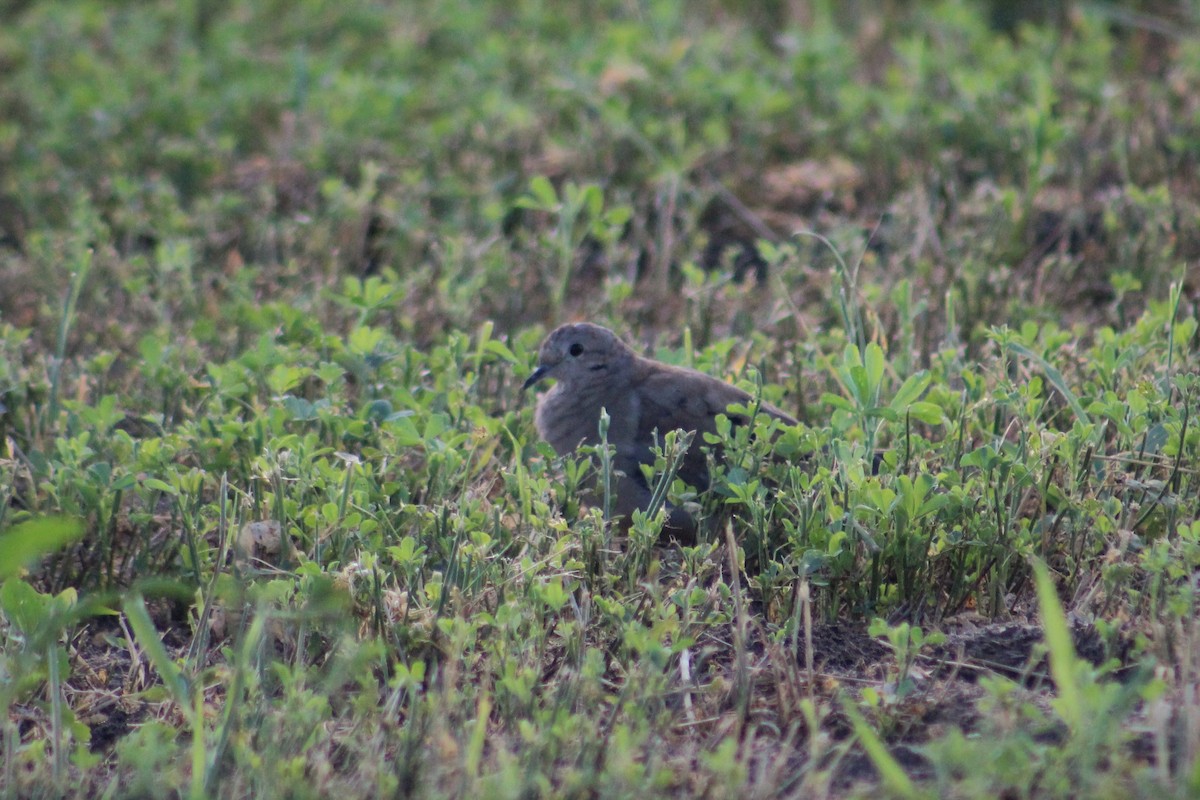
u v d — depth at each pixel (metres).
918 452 9.15
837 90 17.34
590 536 8.32
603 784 6.44
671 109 17.06
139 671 8.27
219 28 20.73
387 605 7.90
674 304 13.80
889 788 6.17
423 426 9.98
